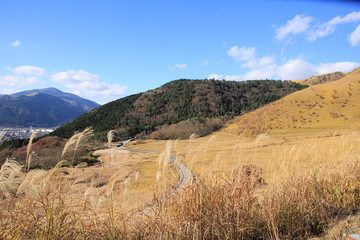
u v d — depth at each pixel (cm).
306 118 6397
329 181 487
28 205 270
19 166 279
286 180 441
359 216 412
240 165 404
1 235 249
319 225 392
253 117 7319
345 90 8006
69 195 294
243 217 350
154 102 15662
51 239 257
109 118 13925
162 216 314
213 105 13775
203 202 344
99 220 296
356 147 739
